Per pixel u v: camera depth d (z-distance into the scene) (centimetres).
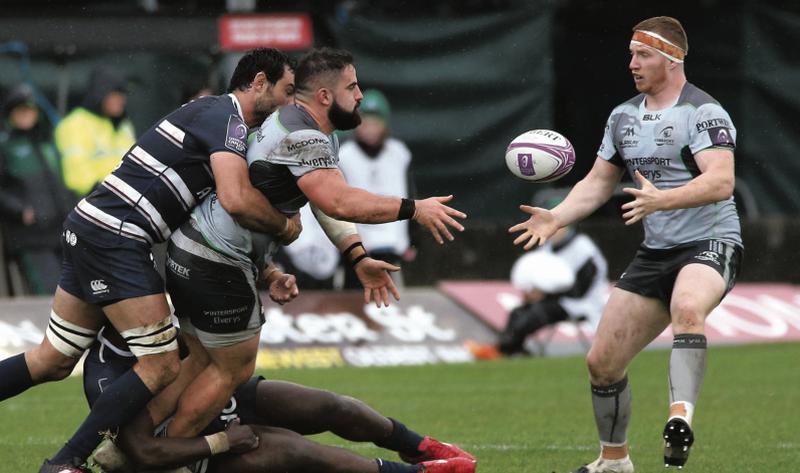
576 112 5597
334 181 2244
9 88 4884
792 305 5456
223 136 2303
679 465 2314
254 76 2391
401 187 4991
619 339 2498
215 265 2280
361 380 4297
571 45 5591
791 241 5622
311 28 5081
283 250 4919
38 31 4897
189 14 5003
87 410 3684
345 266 5003
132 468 2319
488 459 2836
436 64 5200
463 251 5341
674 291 2408
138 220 2322
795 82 5569
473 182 5259
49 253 4956
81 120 4925
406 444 2478
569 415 3559
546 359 4819
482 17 5222
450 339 4903
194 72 5019
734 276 2477
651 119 2512
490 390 4066
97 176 4962
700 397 3906
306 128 2266
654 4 5591
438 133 5212
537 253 4994
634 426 3362
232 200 2252
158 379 2308
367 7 5509
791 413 3597
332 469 2327
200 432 2342
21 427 3362
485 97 5234
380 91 5169
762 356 4844
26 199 4912
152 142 2334
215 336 2305
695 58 5572
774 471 2692
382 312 4912
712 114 2450
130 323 2308
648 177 2534
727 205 2505
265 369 4578
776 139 5591
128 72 4975
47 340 2466
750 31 5559
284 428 2414
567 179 5581
